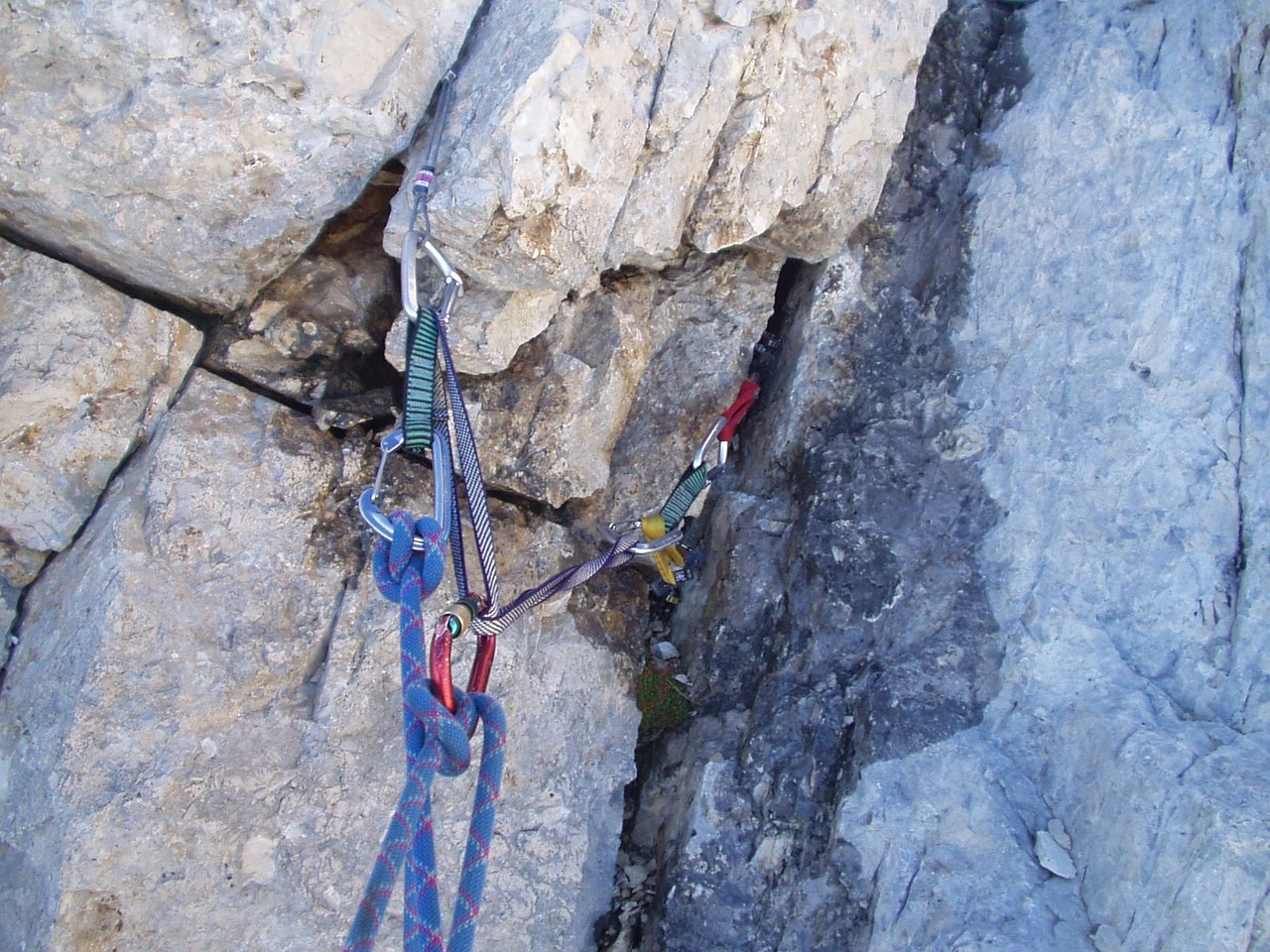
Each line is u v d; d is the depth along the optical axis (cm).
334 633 332
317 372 360
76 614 314
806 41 341
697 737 371
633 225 336
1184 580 320
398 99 313
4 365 318
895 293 411
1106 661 317
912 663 338
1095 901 283
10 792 311
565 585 326
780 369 420
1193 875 264
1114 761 291
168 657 313
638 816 373
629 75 314
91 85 294
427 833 223
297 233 335
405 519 271
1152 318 352
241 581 329
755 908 322
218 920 306
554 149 292
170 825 302
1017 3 442
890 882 302
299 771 320
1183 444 334
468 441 300
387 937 321
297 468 343
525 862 337
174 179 306
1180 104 375
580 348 367
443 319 299
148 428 338
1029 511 350
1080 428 352
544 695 355
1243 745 283
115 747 301
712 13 324
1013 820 301
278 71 298
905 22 366
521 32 306
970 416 380
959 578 351
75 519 336
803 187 366
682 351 402
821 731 338
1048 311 375
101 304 328
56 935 289
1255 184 352
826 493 376
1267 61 361
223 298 346
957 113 424
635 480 395
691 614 410
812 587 368
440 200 292
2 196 308
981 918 284
